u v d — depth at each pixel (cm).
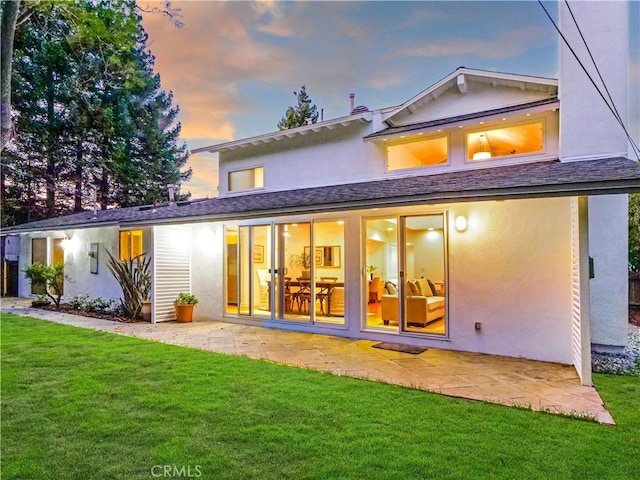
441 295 936
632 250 1238
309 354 710
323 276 1073
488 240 732
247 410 431
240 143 1222
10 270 1767
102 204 2562
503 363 655
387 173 978
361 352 729
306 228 1084
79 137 2350
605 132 707
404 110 987
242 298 1080
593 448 350
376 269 1052
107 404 447
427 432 379
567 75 737
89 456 334
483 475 306
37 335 838
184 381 530
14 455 335
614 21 712
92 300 1288
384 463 322
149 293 1103
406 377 570
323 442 358
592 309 728
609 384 546
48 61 1948
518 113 779
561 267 670
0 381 524
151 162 2664
